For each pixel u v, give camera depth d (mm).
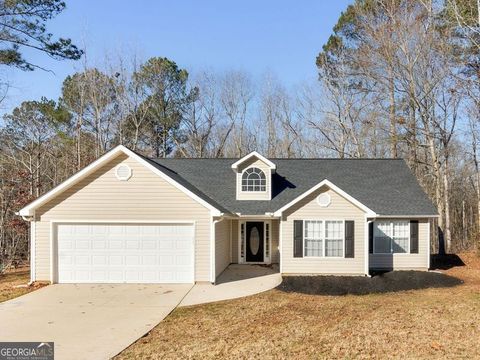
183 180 19391
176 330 9297
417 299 12594
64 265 14969
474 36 22406
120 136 35281
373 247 18234
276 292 13625
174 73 39469
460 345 7973
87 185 15016
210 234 14891
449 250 26109
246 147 40312
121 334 9000
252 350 7812
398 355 7453
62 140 35062
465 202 38375
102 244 15016
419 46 26312
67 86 36219
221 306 11617
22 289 14148
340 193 16750
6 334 9039
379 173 21250
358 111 33688
